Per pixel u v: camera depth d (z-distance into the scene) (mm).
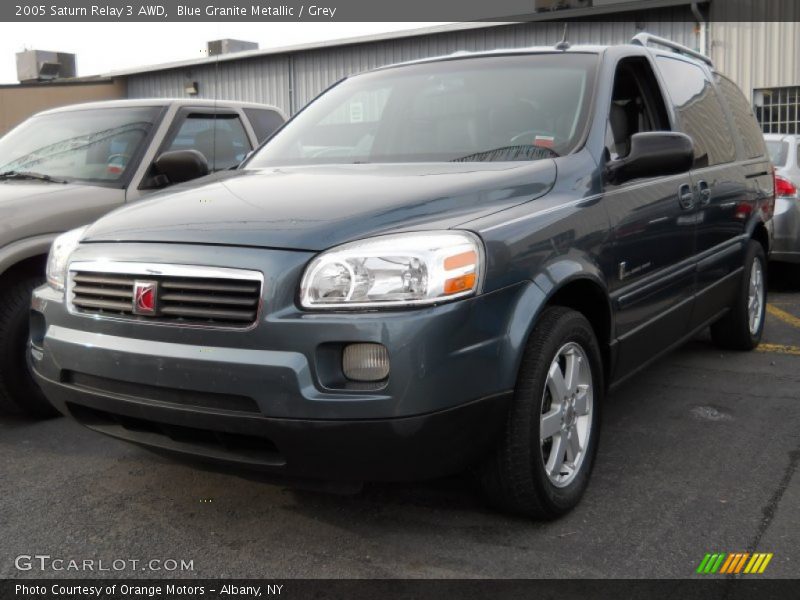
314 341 2408
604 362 3383
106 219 3090
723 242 4680
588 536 2850
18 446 3854
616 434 3912
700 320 4504
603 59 3738
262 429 2455
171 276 2615
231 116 5934
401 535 2875
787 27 14492
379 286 2422
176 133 5344
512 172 3094
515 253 2688
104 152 5051
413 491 3236
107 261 2771
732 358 5359
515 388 2727
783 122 14773
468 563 2670
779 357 5383
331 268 2455
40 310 3049
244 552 2773
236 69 21219
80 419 2996
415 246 2471
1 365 4043
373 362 2408
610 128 3559
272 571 2645
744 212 5035
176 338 2576
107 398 2734
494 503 2910
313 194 2924
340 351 2432
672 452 3664
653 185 3717
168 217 2883
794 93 14594
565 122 3482
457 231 2578
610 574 2584
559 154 3328
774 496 3170
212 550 2793
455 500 3154
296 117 4293
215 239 2627
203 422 2543
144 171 4938
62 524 3006
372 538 2859
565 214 2998
